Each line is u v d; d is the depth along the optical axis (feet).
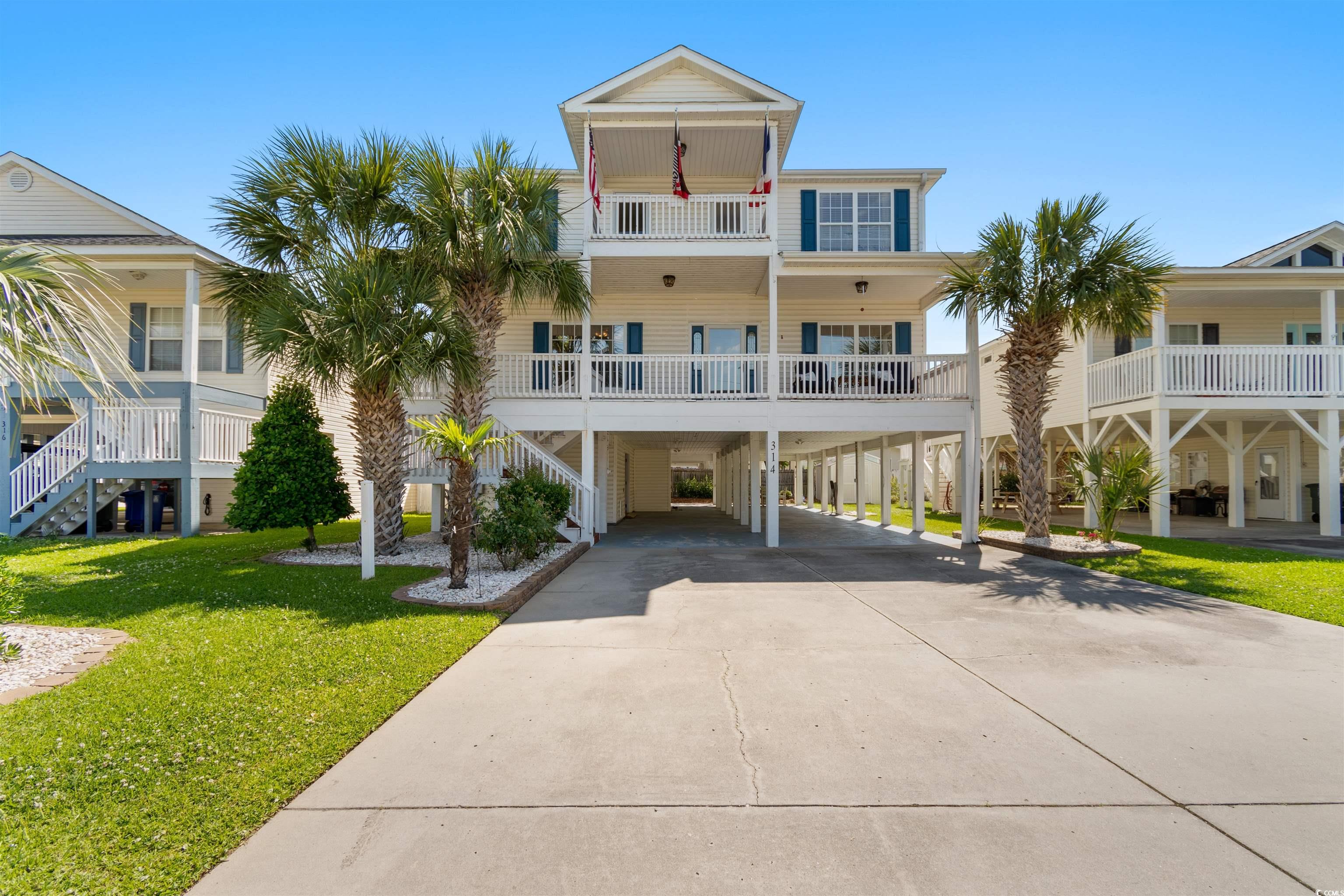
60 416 50.01
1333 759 11.26
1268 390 44.55
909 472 91.61
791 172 49.52
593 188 43.29
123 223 51.34
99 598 22.70
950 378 43.39
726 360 51.11
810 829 9.21
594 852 8.68
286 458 33.65
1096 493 39.27
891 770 10.92
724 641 18.75
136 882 7.81
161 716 12.57
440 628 19.15
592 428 42.16
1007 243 37.09
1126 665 16.34
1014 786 10.38
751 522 52.47
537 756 11.46
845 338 52.75
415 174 33.55
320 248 33.17
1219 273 45.62
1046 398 41.96
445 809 9.72
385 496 34.32
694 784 10.48
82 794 9.68
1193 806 9.78
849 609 22.94
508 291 47.29
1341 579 27.40
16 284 15.74
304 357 30.01
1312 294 49.14
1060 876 8.14
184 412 41.98
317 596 23.47
